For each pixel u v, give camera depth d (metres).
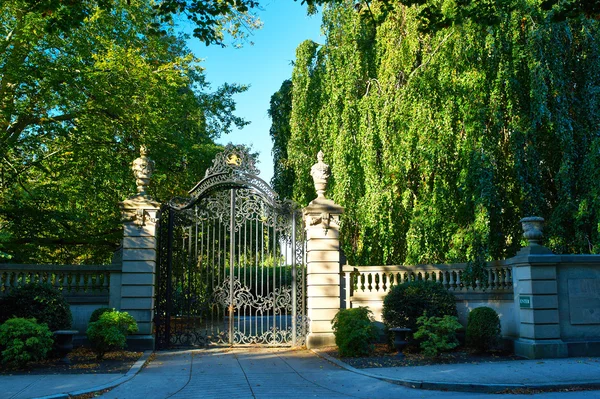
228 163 13.91
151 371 9.84
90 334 10.80
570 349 10.75
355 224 17.08
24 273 12.55
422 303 11.91
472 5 12.05
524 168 13.00
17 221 16.31
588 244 12.55
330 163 18.34
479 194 12.96
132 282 12.70
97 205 18.31
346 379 8.96
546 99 12.82
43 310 10.98
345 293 13.62
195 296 13.55
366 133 16.17
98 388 7.96
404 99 15.47
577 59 13.59
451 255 13.80
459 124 14.51
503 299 12.03
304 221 13.95
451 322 10.91
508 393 7.73
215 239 14.99
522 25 13.80
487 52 13.73
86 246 19.48
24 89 15.68
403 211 15.88
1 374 9.23
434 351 10.54
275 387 8.29
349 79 17.33
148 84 16.52
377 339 11.87
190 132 21.66
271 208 13.98
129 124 16.83
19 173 16.52
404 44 16.09
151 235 12.95
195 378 9.10
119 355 11.49
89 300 12.80
